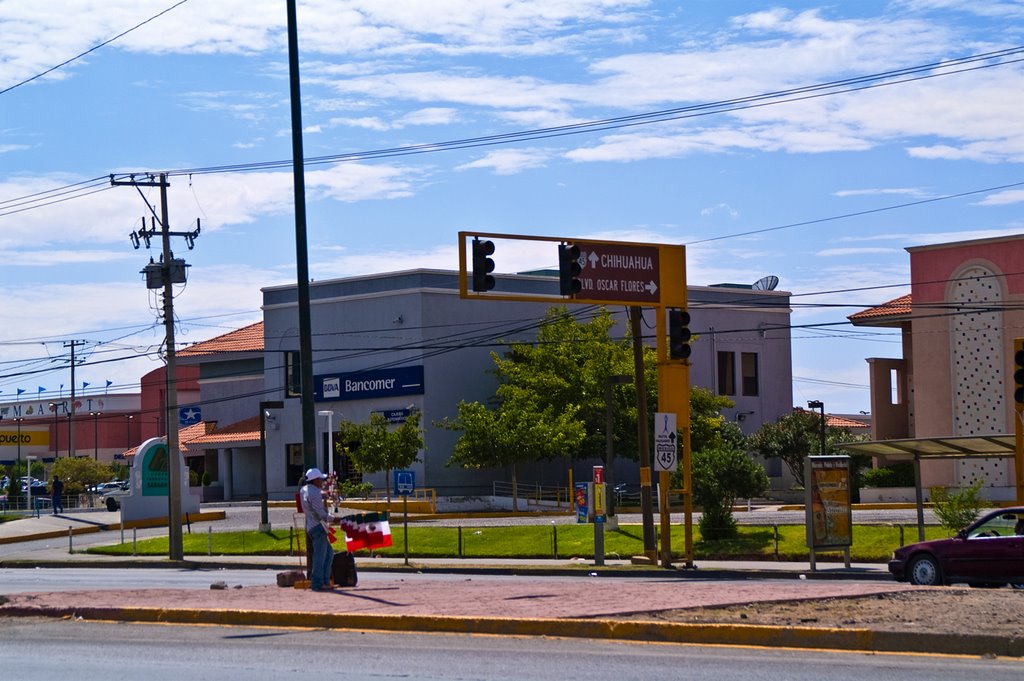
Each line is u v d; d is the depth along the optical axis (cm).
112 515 5522
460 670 1143
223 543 4194
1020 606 1410
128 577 2981
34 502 7075
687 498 2877
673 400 2880
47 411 10956
